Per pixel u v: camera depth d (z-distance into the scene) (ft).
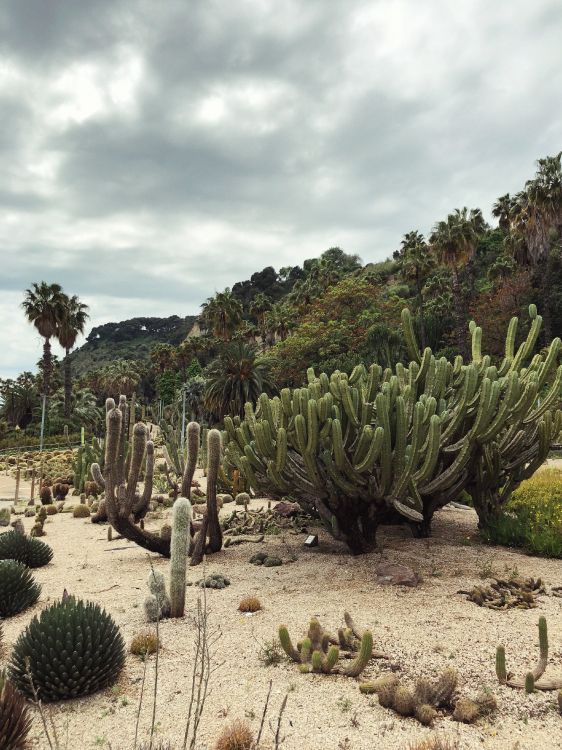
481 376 24.56
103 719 11.80
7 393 173.06
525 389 23.04
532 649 14.48
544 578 20.63
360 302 159.84
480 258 207.00
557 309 129.80
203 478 59.21
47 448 129.08
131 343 497.87
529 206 105.19
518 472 27.48
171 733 11.09
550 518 26.73
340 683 13.02
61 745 10.77
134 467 24.93
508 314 137.28
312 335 147.64
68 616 13.69
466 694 12.27
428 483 24.18
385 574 20.63
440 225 115.85
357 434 23.32
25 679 12.70
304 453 22.71
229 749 10.21
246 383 116.47
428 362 25.67
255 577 22.08
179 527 18.10
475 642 14.96
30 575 20.16
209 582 21.02
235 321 171.83
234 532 30.76
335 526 24.77
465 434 24.53
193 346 256.93
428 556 23.72
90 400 198.18
